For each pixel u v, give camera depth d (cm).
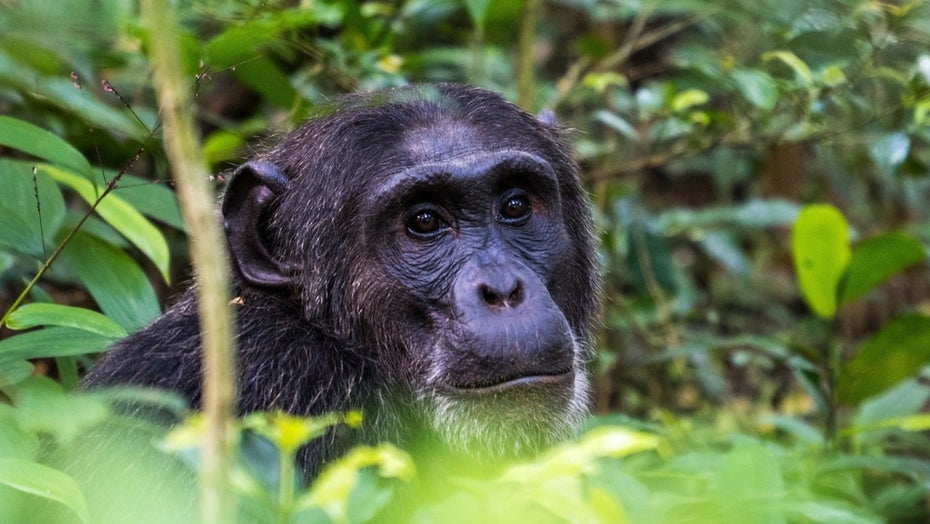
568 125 1262
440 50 1636
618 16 1773
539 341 941
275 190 1074
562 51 2020
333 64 1337
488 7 1426
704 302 2008
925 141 1530
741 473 835
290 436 564
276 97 1293
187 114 543
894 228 2050
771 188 2050
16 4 726
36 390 751
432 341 995
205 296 539
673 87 1458
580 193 1154
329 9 1320
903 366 1300
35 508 948
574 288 1133
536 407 937
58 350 869
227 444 539
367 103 1073
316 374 1008
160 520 884
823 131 1438
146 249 1120
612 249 1716
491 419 942
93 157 1316
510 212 1032
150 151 1256
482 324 953
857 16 1304
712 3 1538
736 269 1852
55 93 1183
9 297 1309
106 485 921
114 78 1402
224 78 1692
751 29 1437
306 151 1081
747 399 1828
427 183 996
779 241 2180
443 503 659
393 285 1010
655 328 1738
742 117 1484
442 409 963
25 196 1073
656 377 1673
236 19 1159
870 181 2027
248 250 1076
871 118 1396
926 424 981
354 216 1030
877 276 1359
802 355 1365
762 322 2042
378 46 1451
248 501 675
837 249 1347
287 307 1066
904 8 1280
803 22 1325
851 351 1973
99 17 708
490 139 1043
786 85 1349
